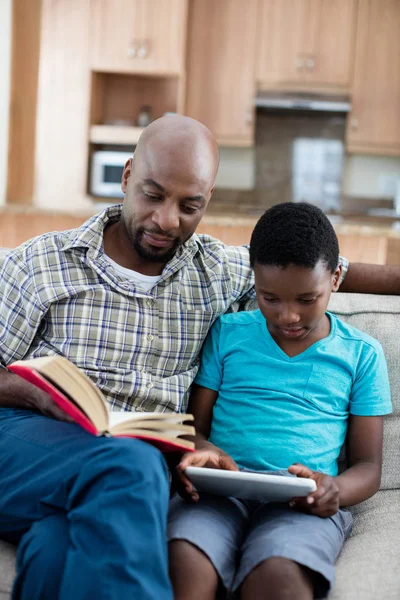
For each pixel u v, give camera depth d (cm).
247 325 150
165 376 146
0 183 471
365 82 563
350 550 127
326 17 559
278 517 121
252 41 564
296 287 130
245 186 607
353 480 131
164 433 122
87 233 144
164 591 98
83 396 111
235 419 142
